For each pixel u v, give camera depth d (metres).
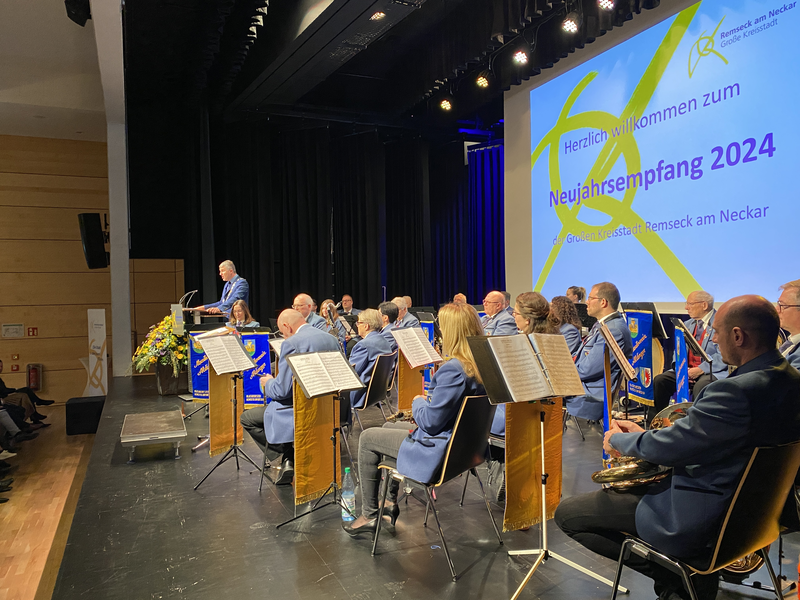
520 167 7.40
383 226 10.42
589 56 6.20
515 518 2.32
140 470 3.58
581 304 4.92
